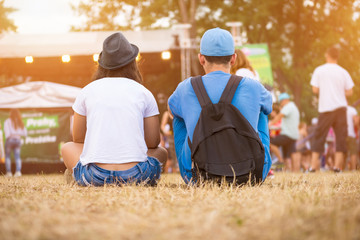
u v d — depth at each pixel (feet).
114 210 6.96
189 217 5.99
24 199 8.17
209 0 70.74
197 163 10.48
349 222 5.35
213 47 11.36
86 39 47.14
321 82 24.20
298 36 72.18
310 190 8.94
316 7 71.77
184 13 63.41
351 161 33.88
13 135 35.91
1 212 6.64
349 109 34.53
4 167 37.86
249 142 10.50
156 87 61.52
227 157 10.42
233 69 17.67
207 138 10.48
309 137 42.09
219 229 5.28
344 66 71.36
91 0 68.80
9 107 37.24
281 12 71.46
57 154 38.52
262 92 11.16
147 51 46.24
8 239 4.87
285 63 70.13
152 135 12.12
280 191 9.09
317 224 5.40
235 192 9.12
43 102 37.78
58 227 5.43
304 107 79.51
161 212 6.61
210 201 7.73
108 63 12.12
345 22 71.82
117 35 12.30
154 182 12.00
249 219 5.90
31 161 38.11
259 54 42.47
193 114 10.85
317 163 24.41
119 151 11.41
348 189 10.01
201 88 10.92
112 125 11.48
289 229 5.15
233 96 10.84
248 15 68.85
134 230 5.34
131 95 11.76
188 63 46.75
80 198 8.43
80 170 11.57
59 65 53.78
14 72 54.34
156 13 71.10
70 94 38.37
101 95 11.68
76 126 12.10
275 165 28.99
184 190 9.69
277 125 32.30
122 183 11.34
